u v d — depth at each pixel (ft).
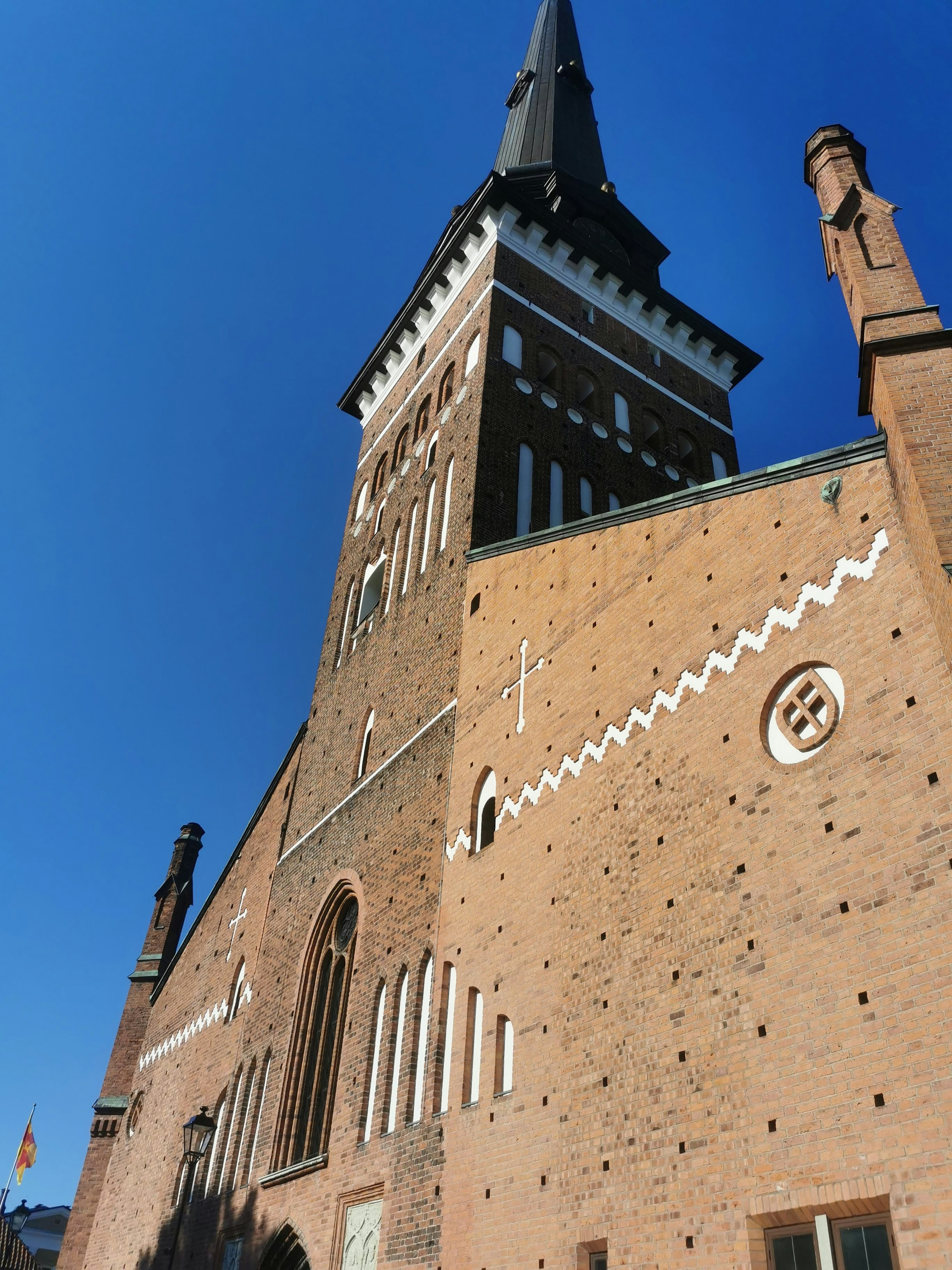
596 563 60.75
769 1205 33.86
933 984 31.78
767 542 46.26
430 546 91.76
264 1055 84.53
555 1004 48.85
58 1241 279.49
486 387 93.97
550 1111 46.14
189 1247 83.82
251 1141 80.84
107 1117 118.21
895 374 39.29
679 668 49.34
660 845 46.03
